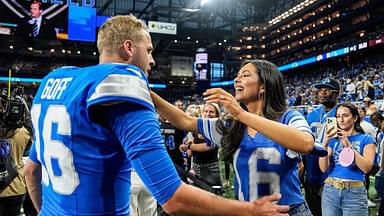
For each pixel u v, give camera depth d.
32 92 38.34
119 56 1.24
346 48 31.70
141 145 0.96
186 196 0.96
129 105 1.00
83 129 1.06
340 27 38.06
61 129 1.10
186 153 4.77
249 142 1.68
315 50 41.56
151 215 3.39
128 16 1.30
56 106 1.15
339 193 3.05
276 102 1.70
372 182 7.35
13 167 3.09
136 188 3.23
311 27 42.69
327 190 3.16
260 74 1.69
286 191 1.64
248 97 1.73
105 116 1.04
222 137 1.78
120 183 1.11
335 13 39.06
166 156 0.99
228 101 1.42
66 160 1.09
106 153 1.06
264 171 1.63
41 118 1.22
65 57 39.44
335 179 3.09
